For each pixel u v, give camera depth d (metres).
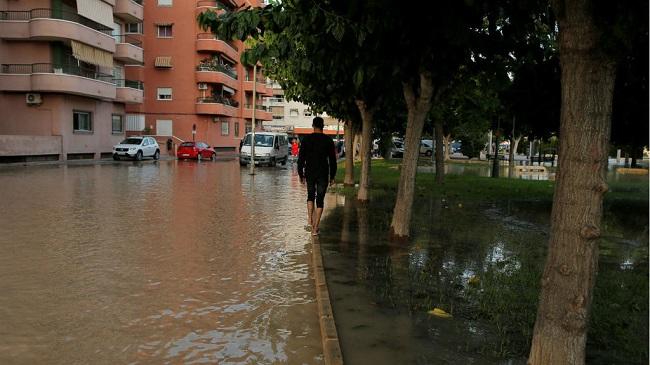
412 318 5.21
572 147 3.61
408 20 6.50
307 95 16.38
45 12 31.70
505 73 8.94
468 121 20.27
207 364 4.29
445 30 6.48
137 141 36.88
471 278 6.54
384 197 15.48
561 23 3.63
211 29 6.54
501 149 75.31
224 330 5.02
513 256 7.91
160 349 4.56
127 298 5.90
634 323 5.11
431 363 4.20
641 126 12.29
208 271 7.11
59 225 10.30
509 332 4.86
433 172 29.41
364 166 14.35
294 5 6.53
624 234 10.10
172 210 12.66
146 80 49.56
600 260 7.88
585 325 3.64
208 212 12.46
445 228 10.32
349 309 5.46
